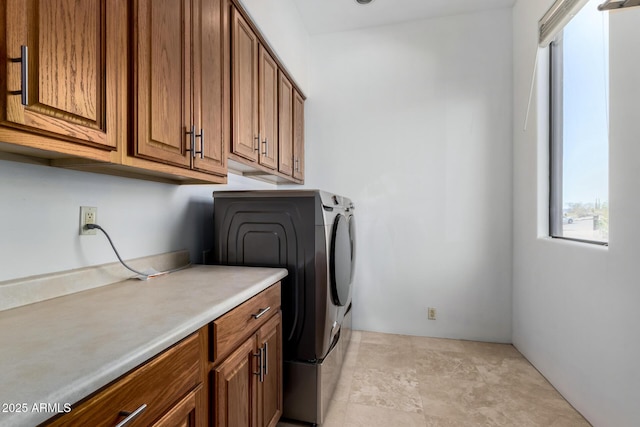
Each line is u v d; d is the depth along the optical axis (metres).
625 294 1.34
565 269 1.82
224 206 1.76
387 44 2.87
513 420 1.63
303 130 3.01
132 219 1.39
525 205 2.36
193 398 0.84
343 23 2.84
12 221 0.92
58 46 0.71
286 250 1.67
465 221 2.70
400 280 2.84
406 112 2.83
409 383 2.00
